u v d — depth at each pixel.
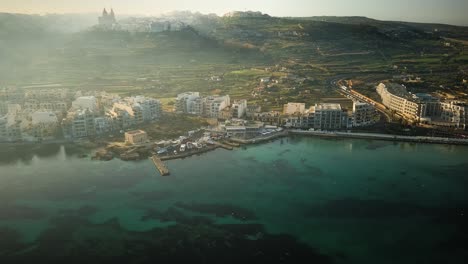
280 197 181.50
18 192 183.88
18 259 135.12
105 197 179.50
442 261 136.25
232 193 185.12
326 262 135.50
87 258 136.12
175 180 198.75
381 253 140.62
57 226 155.62
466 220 162.25
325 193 186.25
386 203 176.38
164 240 147.25
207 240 147.50
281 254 139.50
